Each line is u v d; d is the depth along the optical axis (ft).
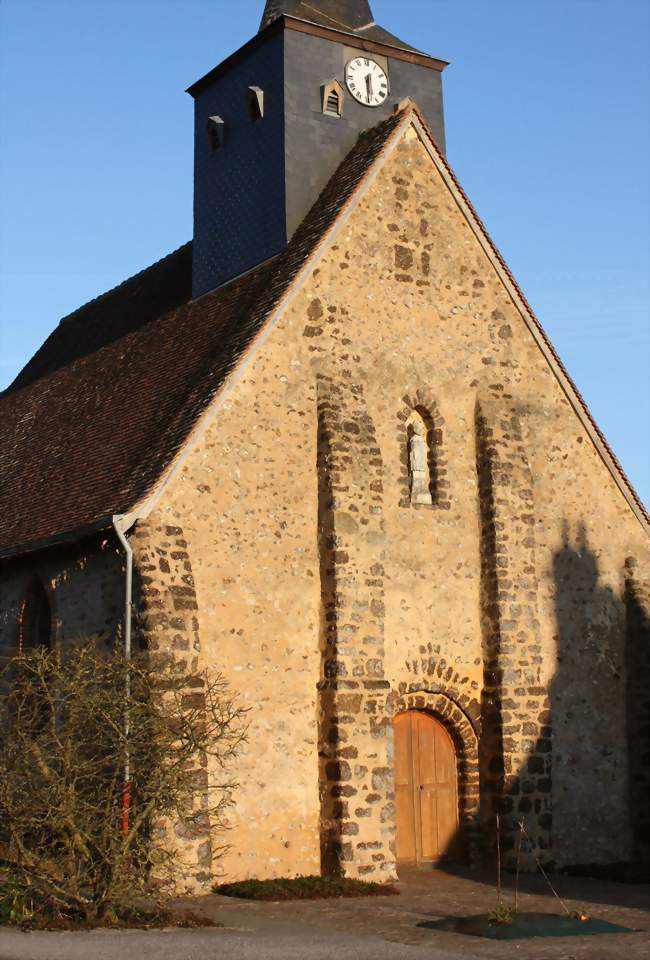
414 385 65.00
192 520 56.59
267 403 59.88
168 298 85.10
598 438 70.79
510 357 68.69
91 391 78.38
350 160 71.15
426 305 66.28
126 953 37.24
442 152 77.36
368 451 61.31
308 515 60.08
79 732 46.70
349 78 74.28
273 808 56.54
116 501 57.47
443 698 63.05
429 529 63.98
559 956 38.93
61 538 58.23
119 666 48.57
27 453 77.87
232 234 74.59
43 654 48.67
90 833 44.14
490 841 62.64
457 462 65.72
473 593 64.80
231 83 77.05
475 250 68.85
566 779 66.08
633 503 71.41
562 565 68.33
